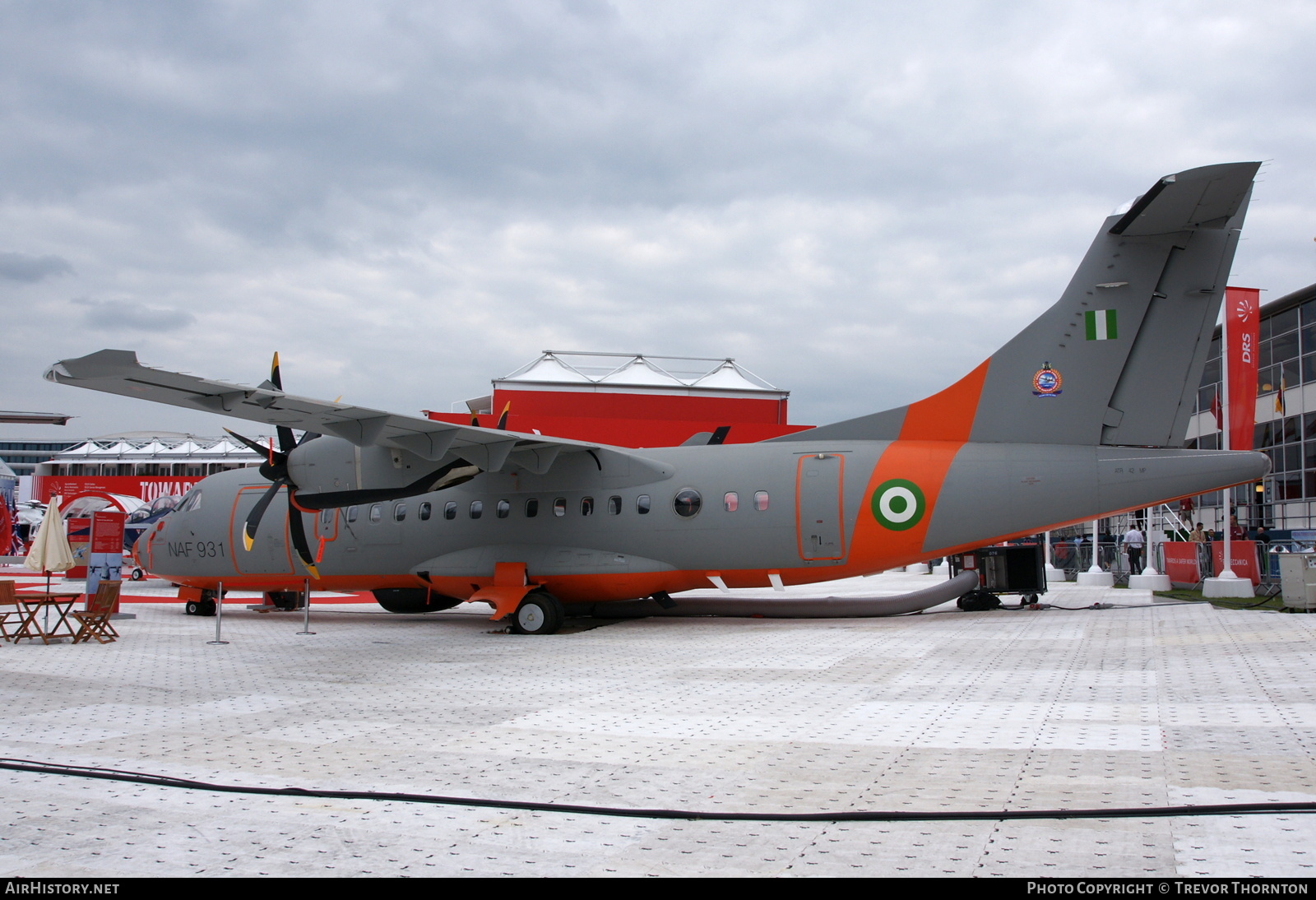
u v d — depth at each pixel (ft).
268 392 36.17
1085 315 44.19
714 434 52.90
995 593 52.16
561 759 19.15
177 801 16.33
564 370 99.14
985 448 45.06
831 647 37.32
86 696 27.73
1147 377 43.42
